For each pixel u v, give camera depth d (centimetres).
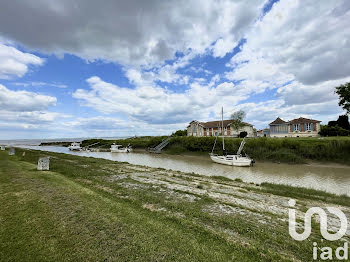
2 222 463
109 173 1269
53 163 1639
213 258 355
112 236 414
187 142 3744
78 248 367
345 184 1343
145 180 1091
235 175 1664
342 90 2602
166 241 404
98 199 661
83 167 1511
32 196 659
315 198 871
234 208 652
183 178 1249
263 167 2105
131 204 645
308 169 1948
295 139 2733
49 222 469
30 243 379
